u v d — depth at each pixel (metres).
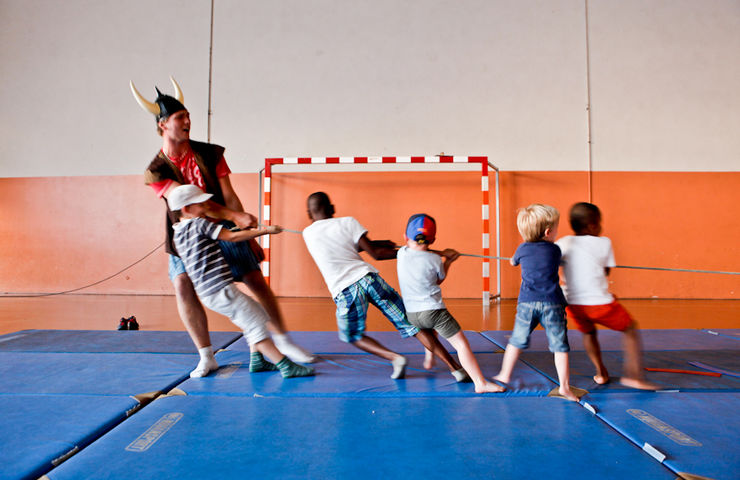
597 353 2.21
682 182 6.50
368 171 6.66
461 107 6.66
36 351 2.91
